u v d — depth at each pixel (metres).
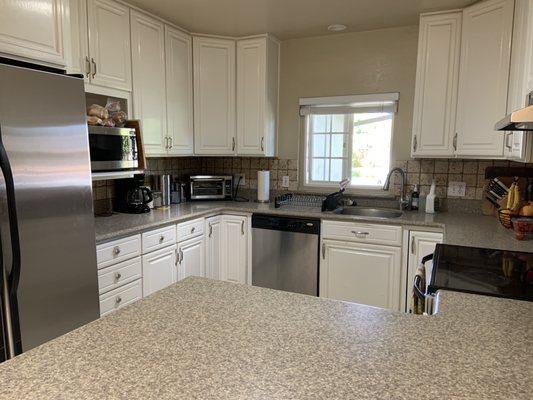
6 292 1.53
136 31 2.78
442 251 1.84
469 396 0.71
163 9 2.82
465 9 2.63
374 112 3.41
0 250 1.50
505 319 1.06
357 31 3.36
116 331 0.98
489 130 2.50
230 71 3.52
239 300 1.20
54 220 1.73
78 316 1.90
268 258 3.27
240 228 3.37
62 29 1.97
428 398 0.71
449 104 2.77
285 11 2.85
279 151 3.80
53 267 1.75
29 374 0.79
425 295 1.35
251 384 0.75
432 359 0.85
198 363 0.83
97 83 2.48
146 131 2.93
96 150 2.34
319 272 3.09
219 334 0.97
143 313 1.10
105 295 2.28
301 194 3.70
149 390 0.73
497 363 0.83
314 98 3.59
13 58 1.75
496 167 2.93
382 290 2.89
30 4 1.80
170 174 3.74
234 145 3.60
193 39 3.40
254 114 3.51
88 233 1.91
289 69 3.68
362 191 3.54
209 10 2.85
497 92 2.43
